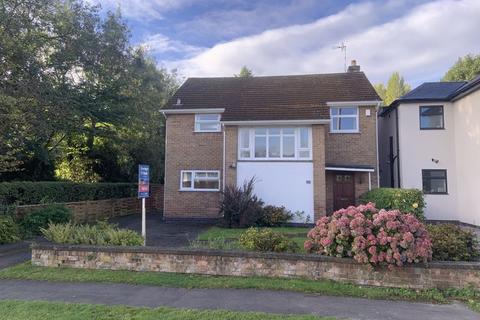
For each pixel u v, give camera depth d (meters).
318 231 8.41
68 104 18.95
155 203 29.11
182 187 20.28
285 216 17.19
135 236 9.74
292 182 17.86
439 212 19.78
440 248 7.89
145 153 29.31
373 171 19.14
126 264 8.77
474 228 17.22
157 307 6.39
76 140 25.53
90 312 6.10
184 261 8.51
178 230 16.00
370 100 19.55
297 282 7.69
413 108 20.50
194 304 6.58
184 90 22.45
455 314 6.18
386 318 5.98
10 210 14.00
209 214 19.91
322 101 19.91
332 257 7.86
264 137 18.34
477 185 17.34
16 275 8.47
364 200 18.11
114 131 25.72
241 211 16.36
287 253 8.23
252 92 21.66
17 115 13.66
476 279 7.35
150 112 28.09
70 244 9.28
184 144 20.52
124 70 23.58
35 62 16.58
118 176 28.88
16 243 12.31
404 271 7.52
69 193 19.70
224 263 8.31
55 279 8.20
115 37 22.34
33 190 16.92
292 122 17.73
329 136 19.84
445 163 19.94
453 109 20.02
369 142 19.56
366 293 7.19
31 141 18.72
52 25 18.97
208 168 20.22
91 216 19.66
